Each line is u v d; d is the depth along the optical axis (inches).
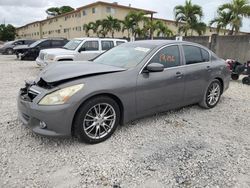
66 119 123.0
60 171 111.0
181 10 811.4
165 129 160.4
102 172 110.8
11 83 312.3
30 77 365.7
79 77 131.3
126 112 146.2
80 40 415.5
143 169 113.8
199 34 829.8
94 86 129.6
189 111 199.5
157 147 135.3
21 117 138.9
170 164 118.5
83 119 128.9
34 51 634.8
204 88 195.6
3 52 928.9
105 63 167.3
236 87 312.8
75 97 123.8
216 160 123.3
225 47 522.6
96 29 1285.7
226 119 184.1
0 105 205.5
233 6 653.3
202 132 157.9
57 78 128.7
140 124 167.0
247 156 128.3
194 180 106.8
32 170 110.9
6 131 149.7
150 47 166.7
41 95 124.8
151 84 153.8
